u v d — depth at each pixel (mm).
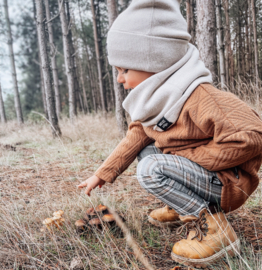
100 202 2131
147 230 1787
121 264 1424
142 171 1399
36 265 1441
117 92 5988
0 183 3084
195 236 1375
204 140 1328
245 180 1308
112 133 6270
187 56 1367
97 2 12094
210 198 1384
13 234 1603
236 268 1249
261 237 1602
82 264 1396
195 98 1241
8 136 8602
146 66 1314
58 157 4594
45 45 6859
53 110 6762
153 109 1312
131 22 1310
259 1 13086
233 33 14773
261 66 13492
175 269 1327
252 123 1140
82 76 16016
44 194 2443
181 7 8016
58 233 1729
